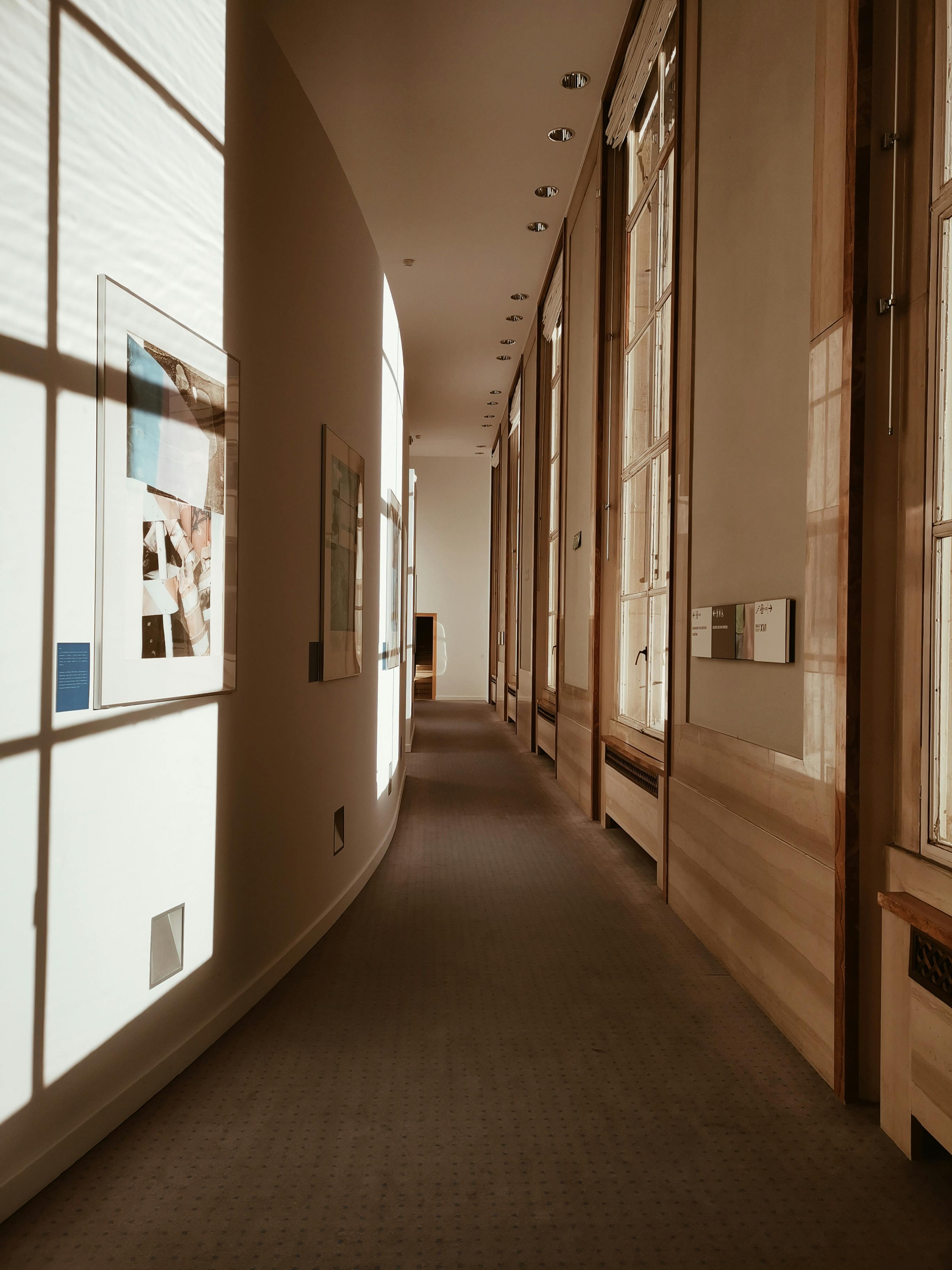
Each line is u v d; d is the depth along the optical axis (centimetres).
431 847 552
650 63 486
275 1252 178
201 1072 258
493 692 1648
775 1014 290
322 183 380
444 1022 295
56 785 200
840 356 239
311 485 368
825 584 249
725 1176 207
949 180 212
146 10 235
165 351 241
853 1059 240
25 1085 193
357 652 445
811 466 259
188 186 257
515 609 1286
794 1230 188
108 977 221
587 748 649
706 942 368
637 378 564
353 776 444
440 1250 179
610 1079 255
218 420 273
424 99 594
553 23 516
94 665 212
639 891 455
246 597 302
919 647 221
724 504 351
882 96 229
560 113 613
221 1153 214
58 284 199
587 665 657
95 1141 217
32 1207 192
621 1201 197
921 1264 177
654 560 514
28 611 190
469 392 1344
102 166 215
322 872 388
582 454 685
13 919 188
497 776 834
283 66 330
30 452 190
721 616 345
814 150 263
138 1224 186
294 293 345
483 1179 205
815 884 256
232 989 294
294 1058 268
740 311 333
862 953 238
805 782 263
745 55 329
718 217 361
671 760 429
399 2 496
